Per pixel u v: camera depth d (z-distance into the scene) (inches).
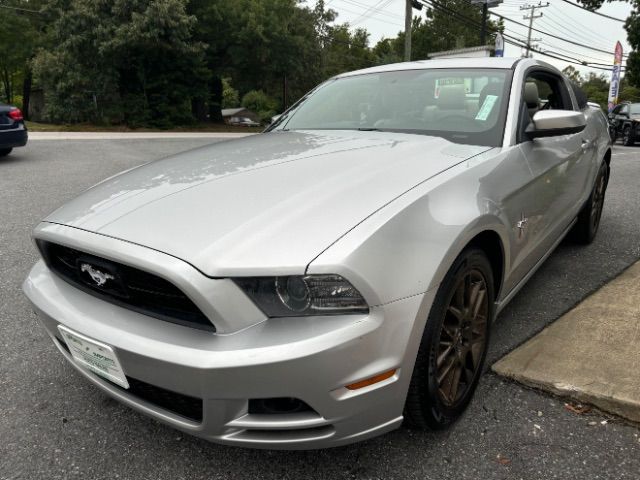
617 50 1021.2
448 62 118.7
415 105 108.6
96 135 655.1
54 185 264.2
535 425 77.6
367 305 57.2
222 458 72.5
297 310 56.7
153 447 75.0
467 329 76.6
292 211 63.3
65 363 97.7
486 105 100.7
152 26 824.9
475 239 75.4
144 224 65.1
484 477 67.6
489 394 85.2
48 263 77.6
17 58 1263.5
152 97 930.1
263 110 2257.6
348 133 103.5
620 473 67.9
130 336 60.7
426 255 62.6
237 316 56.5
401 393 62.6
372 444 74.0
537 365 90.5
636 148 605.3
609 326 101.7
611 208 215.0
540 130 93.8
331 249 56.9
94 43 815.7
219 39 992.2
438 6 970.1
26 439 76.8
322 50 1194.6
